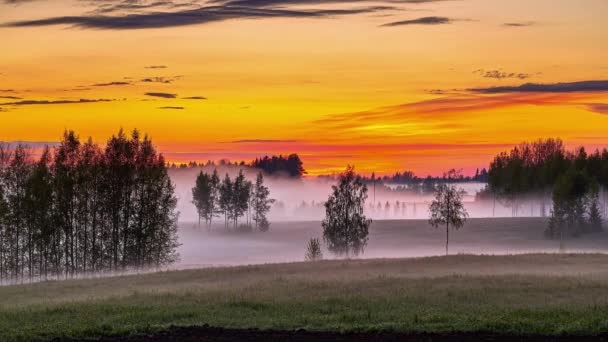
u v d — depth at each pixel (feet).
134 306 104.37
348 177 320.50
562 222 412.36
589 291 112.98
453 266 175.52
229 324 89.66
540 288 116.47
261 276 155.53
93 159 247.70
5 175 226.79
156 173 250.37
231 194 609.01
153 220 249.55
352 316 92.48
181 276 163.43
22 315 99.30
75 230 243.60
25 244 233.35
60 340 82.17
